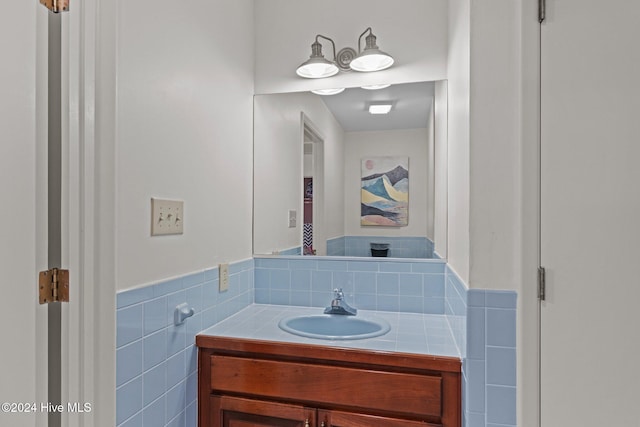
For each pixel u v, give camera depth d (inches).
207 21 57.8
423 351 48.6
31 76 37.4
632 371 39.1
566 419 41.9
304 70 70.2
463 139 49.7
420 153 70.6
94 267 38.9
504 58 44.7
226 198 63.6
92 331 38.7
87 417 38.4
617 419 39.6
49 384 39.8
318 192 76.6
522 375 43.6
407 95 69.7
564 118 42.4
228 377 53.1
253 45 74.6
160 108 47.0
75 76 39.1
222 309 62.0
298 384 50.7
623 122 39.8
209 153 58.2
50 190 39.7
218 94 61.1
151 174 45.4
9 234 35.8
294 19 73.4
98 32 39.3
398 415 48.0
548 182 43.1
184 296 51.6
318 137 74.4
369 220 72.9
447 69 66.2
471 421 44.6
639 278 38.8
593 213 41.0
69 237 39.1
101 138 39.2
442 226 67.1
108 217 39.6
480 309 44.9
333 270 71.9
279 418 51.4
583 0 41.6
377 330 60.6
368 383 48.5
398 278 69.3
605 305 40.4
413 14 68.5
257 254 74.4
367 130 72.6
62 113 39.3
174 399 49.3
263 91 74.6
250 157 73.1
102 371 39.0
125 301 41.4
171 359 48.8
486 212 45.1
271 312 68.2
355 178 73.5
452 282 58.2
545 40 43.2
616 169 40.1
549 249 43.0
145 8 44.6
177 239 50.2
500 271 44.7
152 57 45.7
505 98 44.7
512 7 44.6
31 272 37.4
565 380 42.1
